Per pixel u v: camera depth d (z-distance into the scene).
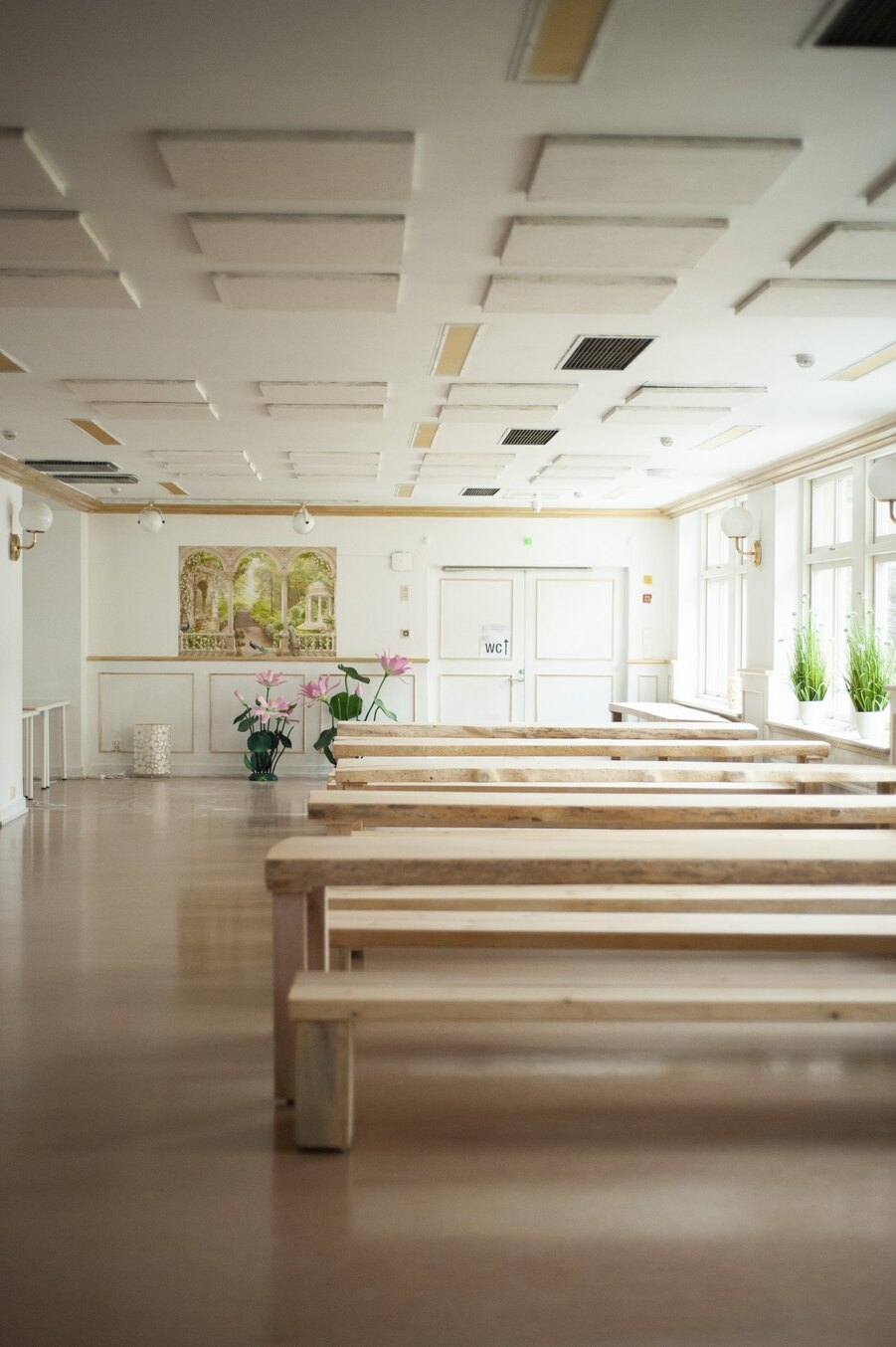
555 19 2.26
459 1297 2.09
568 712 11.38
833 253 3.63
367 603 11.15
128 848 7.02
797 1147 2.77
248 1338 1.97
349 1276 2.17
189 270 3.87
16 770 8.37
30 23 2.29
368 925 3.32
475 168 3.01
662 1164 2.66
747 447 7.59
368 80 2.53
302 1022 2.71
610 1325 2.01
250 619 11.09
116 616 11.02
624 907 3.46
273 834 7.54
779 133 2.81
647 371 5.44
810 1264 2.22
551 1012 2.69
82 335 4.74
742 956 4.47
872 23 2.29
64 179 3.10
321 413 6.34
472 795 4.34
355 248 3.58
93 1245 2.29
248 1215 2.41
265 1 2.21
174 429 6.93
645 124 2.75
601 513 11.23
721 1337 1.98
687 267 3.78
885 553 7.02
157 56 2.43
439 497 10.39
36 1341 1.96
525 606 11.32
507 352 5.05
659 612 11.30
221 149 2.84
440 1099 3.06
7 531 8.25
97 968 4.35
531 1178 2.59
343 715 10.72
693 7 2.22
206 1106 3.01
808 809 4.08
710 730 7.07
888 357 5.16
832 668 7.96
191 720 11.09
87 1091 3.12
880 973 4.24
